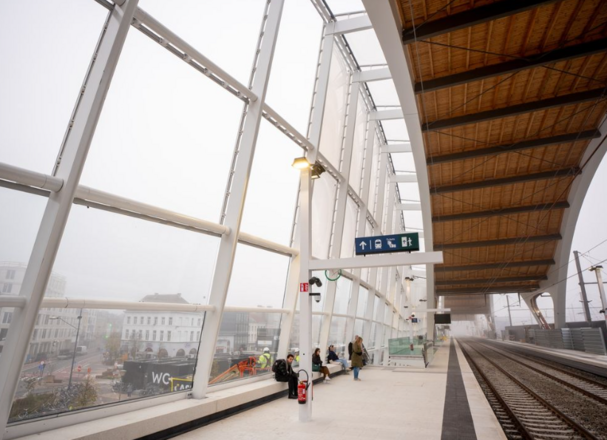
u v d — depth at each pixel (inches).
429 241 1006.4
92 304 224.5
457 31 475.2
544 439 276.2
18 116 188.4
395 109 859.4
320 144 559.5
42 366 204.8
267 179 424.2
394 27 425.7
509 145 743.7
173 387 294.0
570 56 491.5
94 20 216.5
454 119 648.4
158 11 270.8
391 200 1197.1
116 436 213.6
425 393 437.1
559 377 666.8
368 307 901.2
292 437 253.9
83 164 199.8
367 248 328.5
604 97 587.2
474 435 257.0
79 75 212.2
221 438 251.9
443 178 877.2
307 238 336.2
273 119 414.0
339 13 591.2
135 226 257.3
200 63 294.4
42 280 187.9
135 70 254.4
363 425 285.3
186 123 297.7
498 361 1023.0
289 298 473.1
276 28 370.9
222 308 323.3
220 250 331.0
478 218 1081.4
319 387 486.3
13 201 188.2
